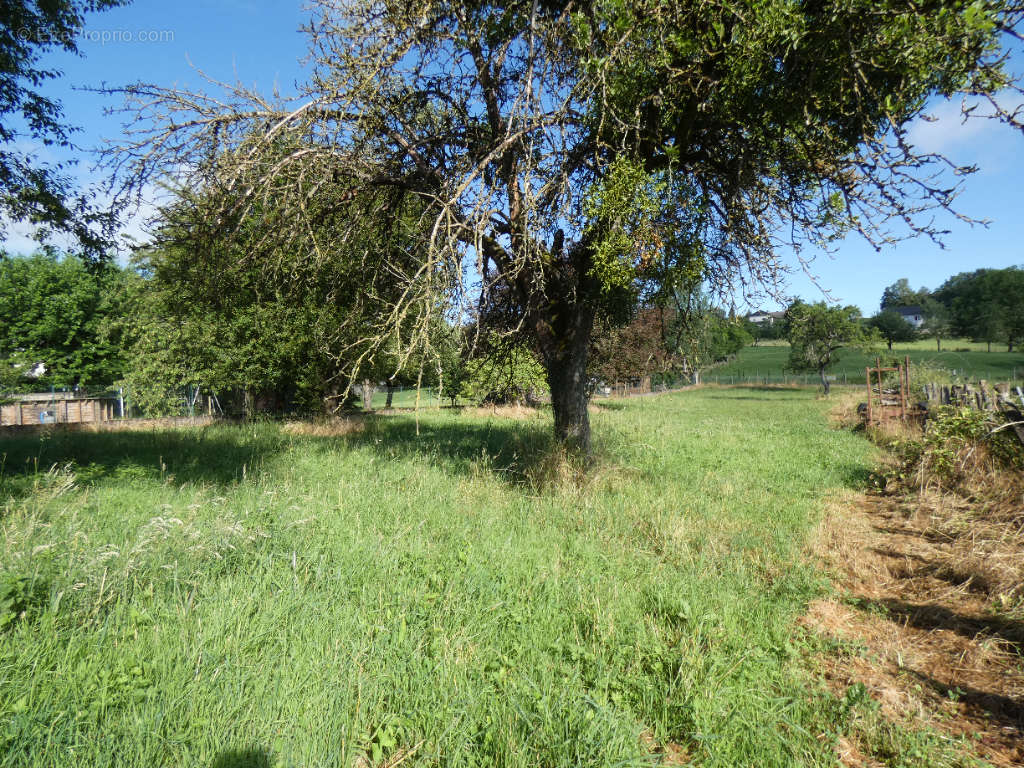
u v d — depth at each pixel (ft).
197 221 21.35
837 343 119.34
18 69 32.04
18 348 106.01
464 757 7.76
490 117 23.00
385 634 10.23
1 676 7.93
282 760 7.13
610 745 7.78
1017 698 10.21
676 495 22.85
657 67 17.98
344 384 48.06
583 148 21.72
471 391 71.20
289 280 27.35
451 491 21.95
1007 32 12.57
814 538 18.61
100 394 109.29
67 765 6.69
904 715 9.54
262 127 20.38
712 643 10.94
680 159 22.44
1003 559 15.80
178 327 48.03
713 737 8.13
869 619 13.47
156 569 12.02
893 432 43.98
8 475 23.99
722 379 192.24
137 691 7.84
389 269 23.36
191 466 26.68
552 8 20.42
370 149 23.08
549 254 21.95
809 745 8.48
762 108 18.52
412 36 18.58
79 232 34.01
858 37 15.12
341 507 18.66
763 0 15.39
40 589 10.50
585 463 25.71
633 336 48.26
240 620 10.18
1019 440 23.68
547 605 12.05
